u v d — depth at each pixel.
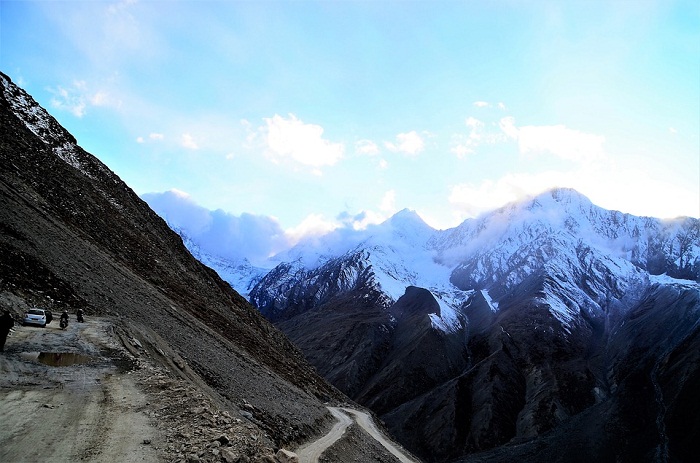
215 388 31.86
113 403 16.72
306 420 42.91
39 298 29.00
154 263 59.91
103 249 48.81
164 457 12.90
